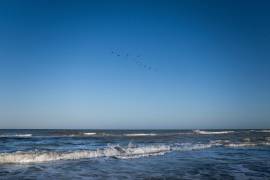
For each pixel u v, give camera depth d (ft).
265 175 44.32
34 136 163.94
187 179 41.11
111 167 50.16
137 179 40.78
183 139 134.10
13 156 55.88
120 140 124.36
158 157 63.82
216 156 66.69
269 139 135.95
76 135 178.60
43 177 41.27
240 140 126.31
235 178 41.98
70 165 51.78
